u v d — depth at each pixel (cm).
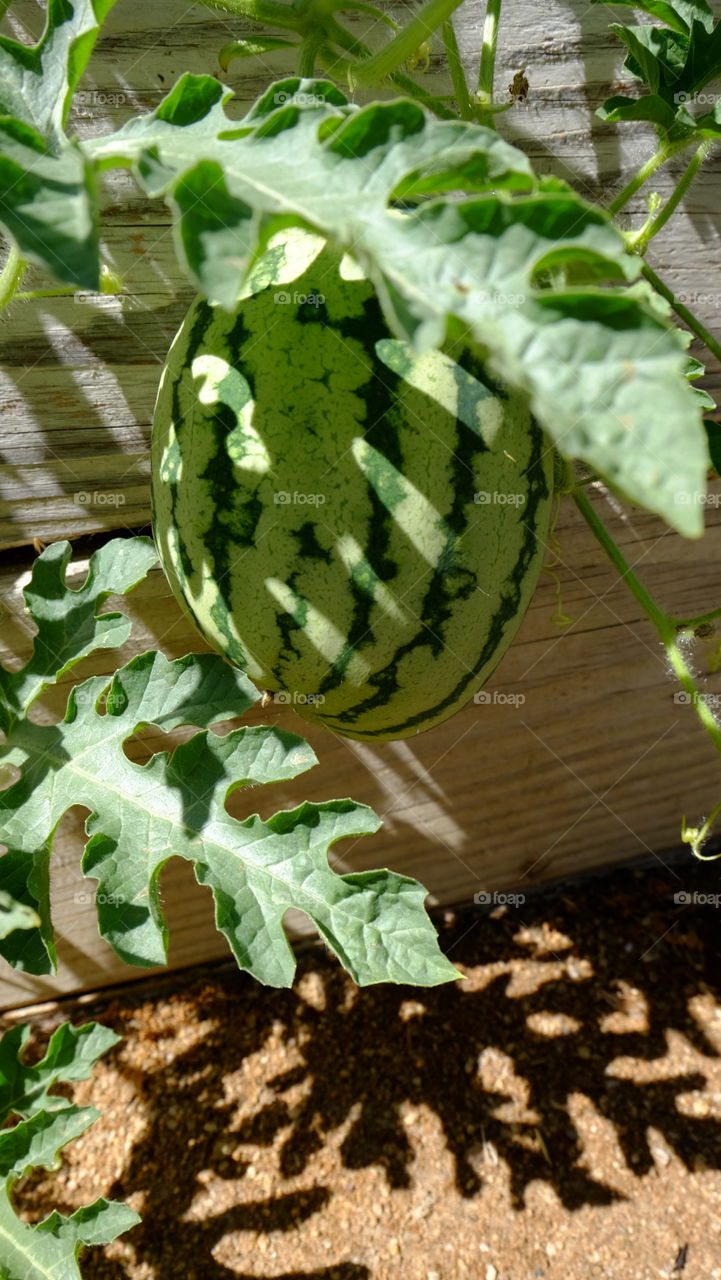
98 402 60
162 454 48
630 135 62
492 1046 71
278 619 47
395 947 45
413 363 44
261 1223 64
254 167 35
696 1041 72
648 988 75
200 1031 72
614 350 30
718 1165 66
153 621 63
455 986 75
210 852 47
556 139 61
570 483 58
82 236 34
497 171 34
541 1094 69
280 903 46
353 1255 63
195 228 34
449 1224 64
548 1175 66
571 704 73
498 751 73
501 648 51
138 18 54
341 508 45
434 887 79
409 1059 71
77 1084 70
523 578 50
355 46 50
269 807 71
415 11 58
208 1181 65
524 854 80
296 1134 67
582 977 75
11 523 61
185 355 47
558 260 32
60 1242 50
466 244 32
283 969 45
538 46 59
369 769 71
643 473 29
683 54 54
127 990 75
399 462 44
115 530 63
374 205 33
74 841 67
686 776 80
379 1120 68
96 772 50
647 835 83
